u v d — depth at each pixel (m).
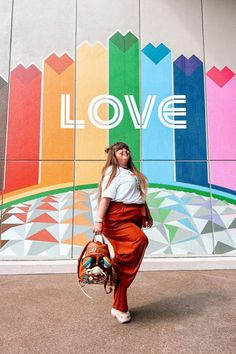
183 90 5.62
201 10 5.88
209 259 4.92
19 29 5.62
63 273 4.62
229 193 5.37
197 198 5.32
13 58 5.54
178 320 2.93
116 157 3.00
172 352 2.37
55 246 5.00
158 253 5.07
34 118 5.39
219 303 3.36
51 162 5.29
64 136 5.37
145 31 5.76
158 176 5.34
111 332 2.70
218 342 2.52
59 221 5.11
